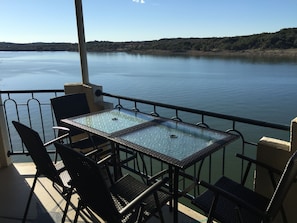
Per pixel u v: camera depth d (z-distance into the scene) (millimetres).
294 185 1698
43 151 1658
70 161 1362
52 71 53281
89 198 1460
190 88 31844
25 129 1678
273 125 1739
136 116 2471
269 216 1177
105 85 34906
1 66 70688
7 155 2957
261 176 1857
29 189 2490
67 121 2344
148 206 1575
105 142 2680
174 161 1464
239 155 1809
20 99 18375
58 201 2289
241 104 23625
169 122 2244
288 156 1671
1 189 2500
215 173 6625
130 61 92625
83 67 3150
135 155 2473
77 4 2898
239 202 1254
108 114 2557
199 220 2025
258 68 52906
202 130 2023
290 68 51156
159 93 29062
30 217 2082
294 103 23391
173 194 1689
